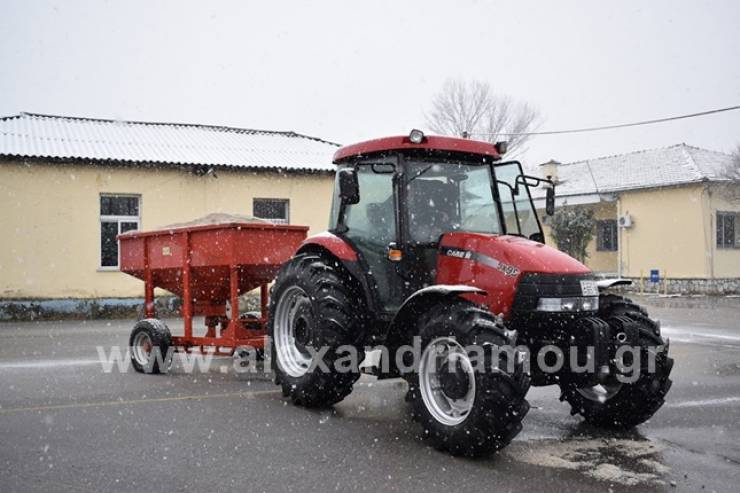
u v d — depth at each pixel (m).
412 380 5.39
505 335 4.91
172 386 7.68
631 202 25.78
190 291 8.70
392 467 4.75
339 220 6.78
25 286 16.23
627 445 5.39
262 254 8.27
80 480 4.42
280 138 22.02
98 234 17.02
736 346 11.41
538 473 4.66
